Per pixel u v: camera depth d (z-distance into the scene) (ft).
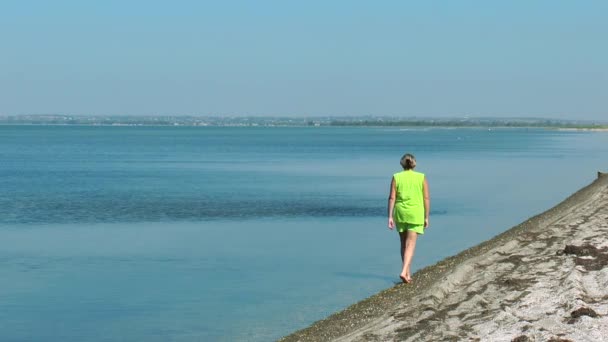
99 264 66.28
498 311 37.73
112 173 192.54
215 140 538.88
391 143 466.70
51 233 85.61
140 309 49.62
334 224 92.53
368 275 59.41
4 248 74.95
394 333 36.27
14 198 127.34
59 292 55.06
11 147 392.27
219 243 77.77
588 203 94.38
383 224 92.17
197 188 146.10
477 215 101.96
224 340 41.86
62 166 224.74
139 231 87.15
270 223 93.76
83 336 43.52
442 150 350.43
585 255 52.47
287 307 48.93
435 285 46.60
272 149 366.63
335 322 42.16
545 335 31.73
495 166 221.46
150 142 485.56
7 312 49.21
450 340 32.89
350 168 212.23
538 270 47.91
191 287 56.24
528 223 83.25
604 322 33.42
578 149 355.77
